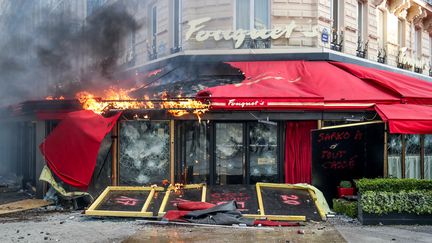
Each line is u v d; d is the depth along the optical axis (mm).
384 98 12016
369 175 11234
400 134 12578
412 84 13922
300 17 14312
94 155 11453
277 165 12781
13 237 8242
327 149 11258
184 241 7852
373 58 17281
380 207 9398
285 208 10039
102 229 8898
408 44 20422
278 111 12336
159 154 12461
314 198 10367
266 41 14305
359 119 12312
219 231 8680
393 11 18828
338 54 14656
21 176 17203
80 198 11773
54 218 10203
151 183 12391
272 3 14305
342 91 12258
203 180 12781
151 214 9734
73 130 11648
